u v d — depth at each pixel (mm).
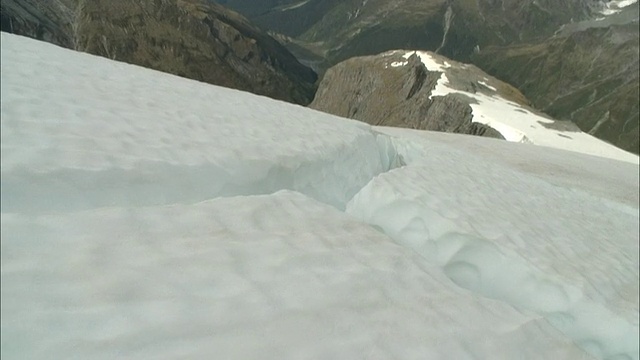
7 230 3484
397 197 8203
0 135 4906
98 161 5289
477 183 11812
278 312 3752
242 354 3240
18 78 6660
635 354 6902
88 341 2924
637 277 9484
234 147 7594
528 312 5301
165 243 4137
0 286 3000
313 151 9422
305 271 4445
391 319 4172
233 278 3967
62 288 3195
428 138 28094
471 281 7703
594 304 7160
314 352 3477
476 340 4328
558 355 4660
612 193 21422
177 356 3051
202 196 6191
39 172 4633
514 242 8188
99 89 7773
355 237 5633
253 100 12859
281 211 5680
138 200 5367
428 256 7801
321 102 115312
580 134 63781
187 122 7941
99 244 3777
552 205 13289
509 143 33875
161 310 3342
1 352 2658
